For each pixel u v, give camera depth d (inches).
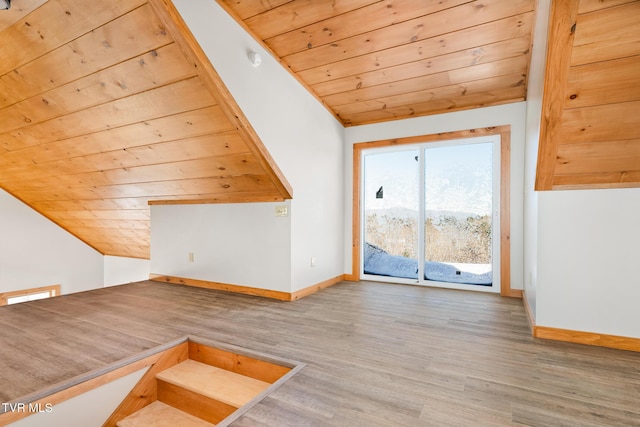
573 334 85.6
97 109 108.5
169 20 77.4
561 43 62.3
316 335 90.2
